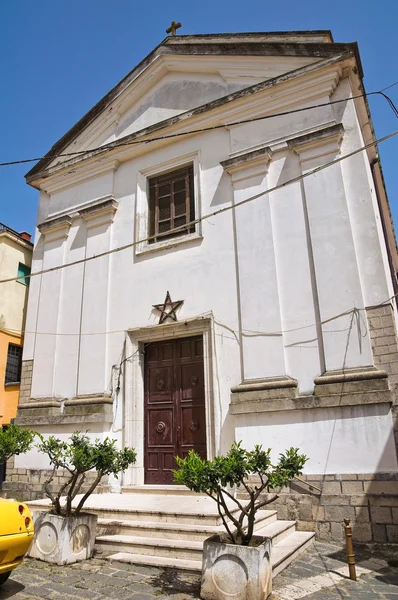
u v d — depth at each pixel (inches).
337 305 302.8
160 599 179.3
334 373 290.7
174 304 365.1
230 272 351.3
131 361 374.0
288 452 196.5
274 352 315.9
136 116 453.1
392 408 267.3
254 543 184.7
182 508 268.4
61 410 398.0
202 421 343.3
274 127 364.5
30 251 561.0
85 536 236.1
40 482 382.0
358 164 325.1
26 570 216.4
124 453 254.4
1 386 480.7
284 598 176.4
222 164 371.6
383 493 255.4
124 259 406.9
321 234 320.5
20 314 524.1
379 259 300.7
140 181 424.8
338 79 350.0
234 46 399.9
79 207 455.8
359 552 240.8
